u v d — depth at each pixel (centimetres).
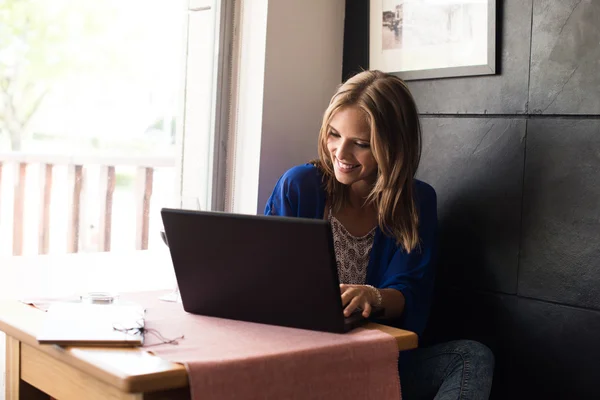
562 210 200
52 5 224
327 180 207
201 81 247
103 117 239
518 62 209
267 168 243
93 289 238
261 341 143
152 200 252
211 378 125
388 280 197
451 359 196
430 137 231
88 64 234
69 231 237
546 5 202
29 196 228
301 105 250
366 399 147
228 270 158
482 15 214
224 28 245
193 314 165
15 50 218
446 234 227
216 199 248
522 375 209
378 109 191
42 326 145
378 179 196
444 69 225
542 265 205
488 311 217
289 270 151
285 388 135
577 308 198
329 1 254
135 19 241
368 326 162
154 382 120
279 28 241
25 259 229
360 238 203
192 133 249
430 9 229
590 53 194
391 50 242
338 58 258
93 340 134
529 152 207
